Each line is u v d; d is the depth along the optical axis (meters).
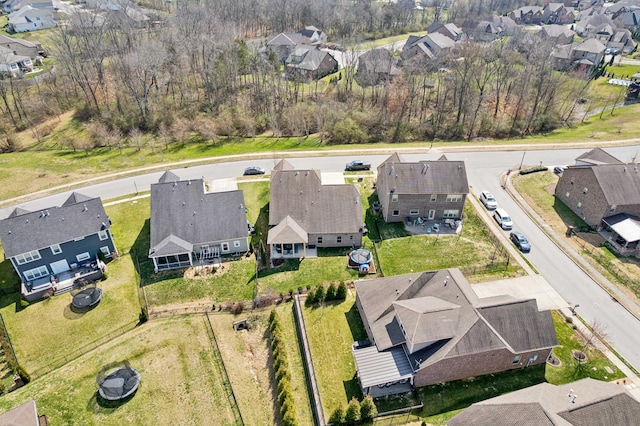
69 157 73.62
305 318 39.62
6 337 39.69
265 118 86.25
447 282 37.78
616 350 36.72
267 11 141.00
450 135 83.00
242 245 49.50
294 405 31.73
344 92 95.56
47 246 44.53
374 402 32.16
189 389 33.69
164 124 85.69
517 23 168.38
